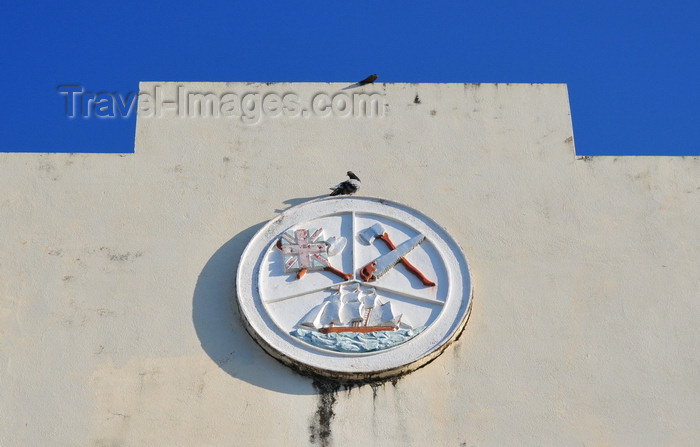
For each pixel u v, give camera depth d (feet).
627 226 43.24
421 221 42.32
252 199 43.47
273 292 40.40
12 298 41.19
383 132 45.24
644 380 39.78
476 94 46.26
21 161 44.19
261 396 38.83
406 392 38.93
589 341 40.50
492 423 38.63
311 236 41.47
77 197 43.45
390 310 39.68
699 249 42.83
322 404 38.70
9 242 42.45
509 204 43.55
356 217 42.47
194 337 40.22
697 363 40.24
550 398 39.22
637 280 42.01
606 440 38.58
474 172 44.32
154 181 43.88
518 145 45.06
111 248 42.34
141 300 41.14
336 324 39.52
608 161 44.75
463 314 39.99
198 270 41.83
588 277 41.98
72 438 38.27
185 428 38.34
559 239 42.80
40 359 39.83
